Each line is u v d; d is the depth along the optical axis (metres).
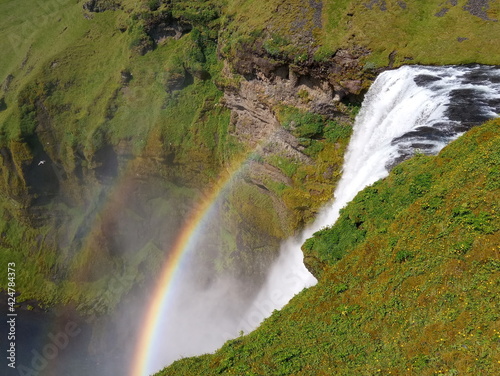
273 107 42.53
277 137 42.44
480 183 19.45
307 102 40.34
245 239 45.75
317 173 38.91
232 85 46.88
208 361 21.39
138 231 55.00
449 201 19.98
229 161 48.19
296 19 40.84
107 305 52.53
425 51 35.16
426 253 18.73
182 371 21.31
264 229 43.41
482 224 17.59
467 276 16.45
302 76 40.31
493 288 15.40
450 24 37.28
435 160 23.56
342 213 25.81
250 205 44.41
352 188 31.64
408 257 19.28
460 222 18.47
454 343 14.59
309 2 41.53
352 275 21.22
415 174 23.75
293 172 40.16
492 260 16.16
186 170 51.84
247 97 45.84
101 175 55.31
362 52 36.75
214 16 53.22
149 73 55.84
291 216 39.47
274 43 40.59
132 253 54.88
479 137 22.38
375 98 35.59
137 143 52.75
